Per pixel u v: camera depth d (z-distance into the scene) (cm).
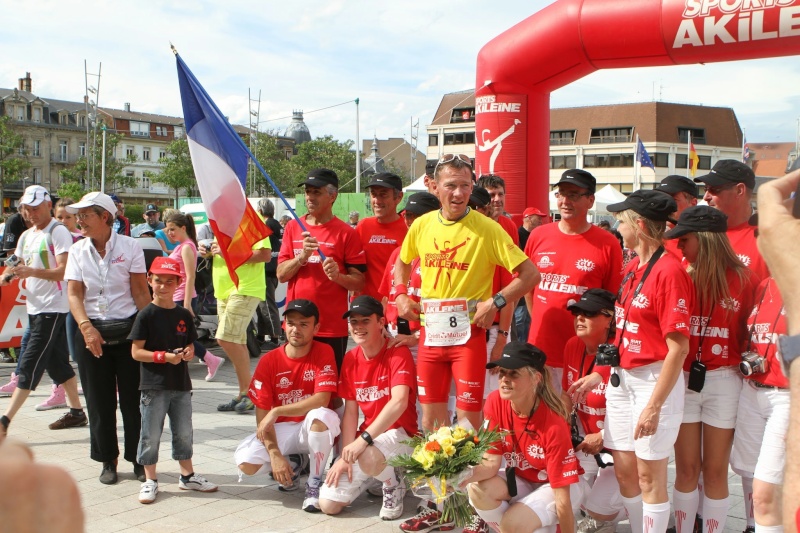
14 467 89
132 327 513
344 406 539
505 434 410
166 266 503
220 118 559
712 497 416
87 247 528
